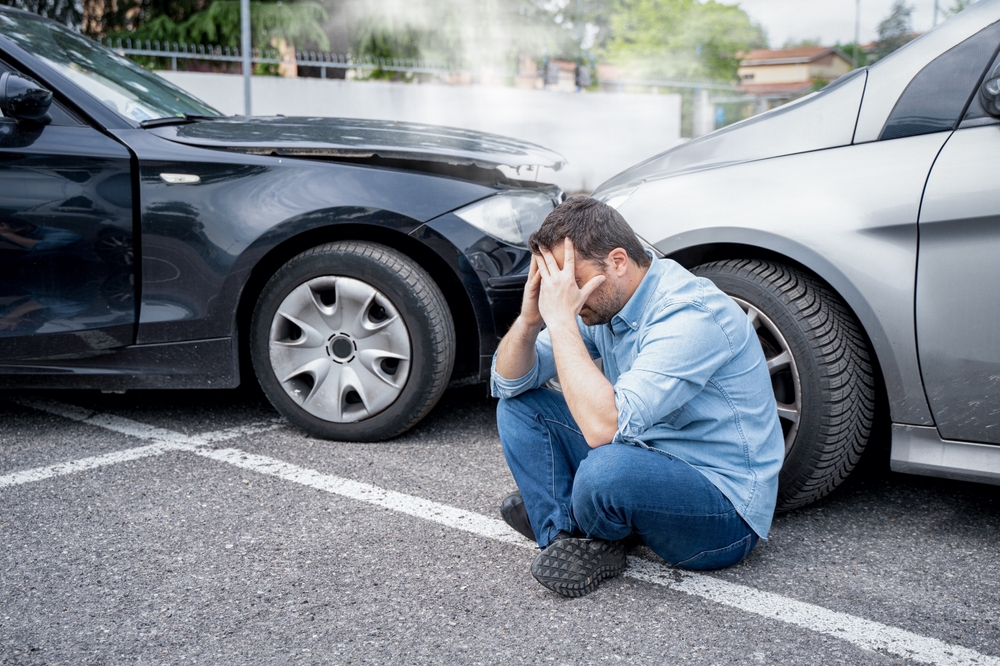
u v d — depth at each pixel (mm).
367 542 2303
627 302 1948
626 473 1870
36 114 2902
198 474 2775
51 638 1853
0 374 3088
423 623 1906
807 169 2393
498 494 2635
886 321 2252
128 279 2980
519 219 3045
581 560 1989
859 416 2375
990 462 2217
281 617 1932
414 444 3076
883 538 2354
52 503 2549
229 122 3316
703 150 2664
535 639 1843
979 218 2119
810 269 2342
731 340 1914
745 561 2213
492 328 2961
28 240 2969
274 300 3012
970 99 2203
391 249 2941
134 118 3092
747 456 1962
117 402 3602
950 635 1868
